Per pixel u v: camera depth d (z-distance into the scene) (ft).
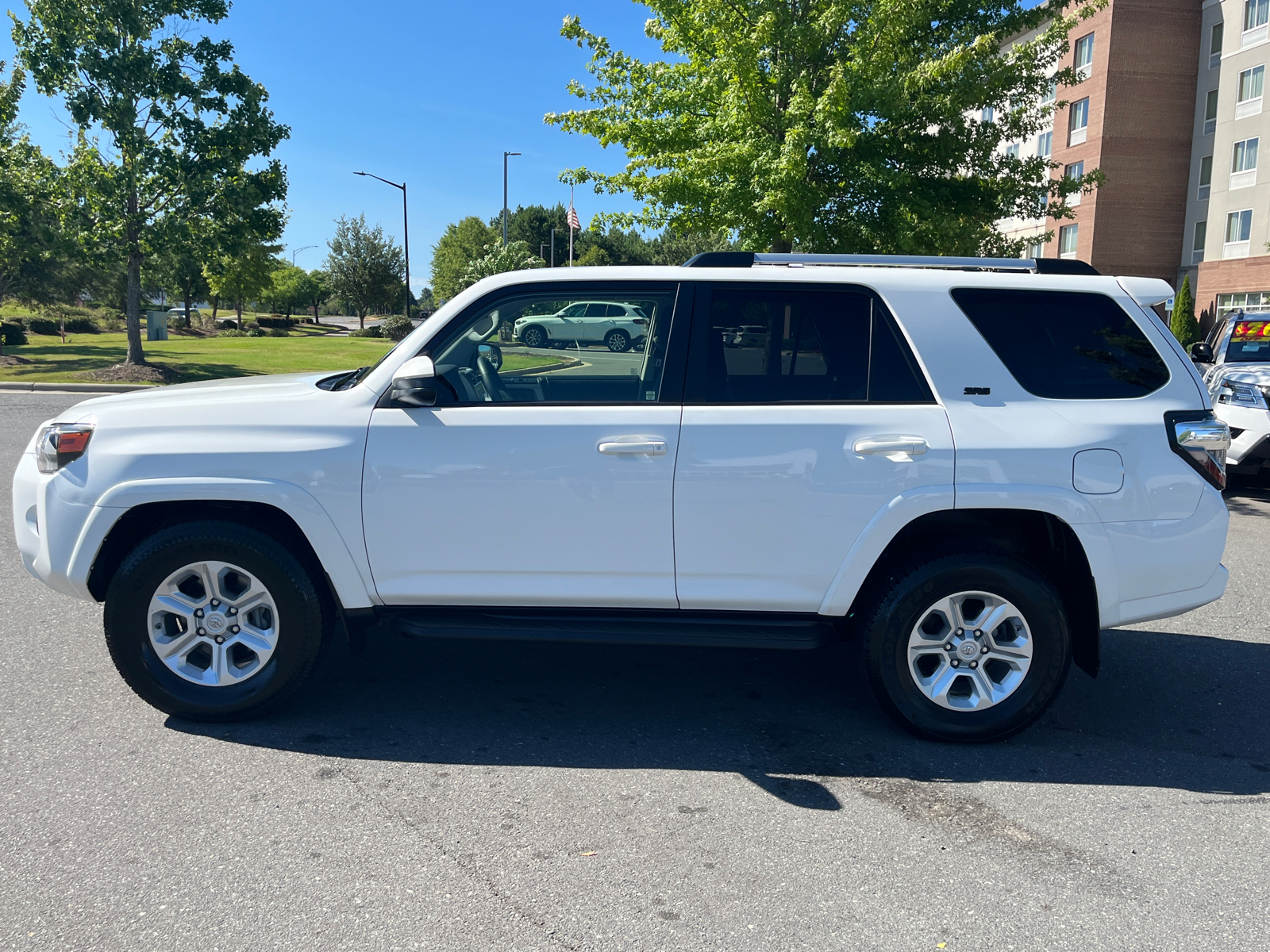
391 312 209.26
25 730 12.36
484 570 12.42
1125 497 12.21
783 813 10.66
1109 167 135.64
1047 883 9.32
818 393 12.42
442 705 13.64
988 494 12.00
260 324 193.16
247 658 13.06
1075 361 12.61
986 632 12.35
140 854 9.47
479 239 269.44
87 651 15.34
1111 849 10.00
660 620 12.55
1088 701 14.35
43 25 60.18
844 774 11.71
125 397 13.55
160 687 12.49
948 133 45.14
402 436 12.26
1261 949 8.31
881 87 40.50
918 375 12.41
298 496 12.15
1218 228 130.82
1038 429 12.21
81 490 12.28
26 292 106.63
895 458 12.08
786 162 40.70
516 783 11.28
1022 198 50.24
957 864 9.65
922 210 43.91
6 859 9.32
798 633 12.35
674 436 12.14
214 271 68.23
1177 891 9.22
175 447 12.25
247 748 12.03
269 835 9.91
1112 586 12.34
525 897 8.89
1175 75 134.10
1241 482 34.78
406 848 9.73
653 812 10.64
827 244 43.42
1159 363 12.69
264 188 66.39
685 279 12.65
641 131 48.85
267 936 8.21
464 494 12.25
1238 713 13.93
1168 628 18.01
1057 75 46.57
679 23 46.29
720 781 11.45
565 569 12.39
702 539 12.25
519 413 12.32
